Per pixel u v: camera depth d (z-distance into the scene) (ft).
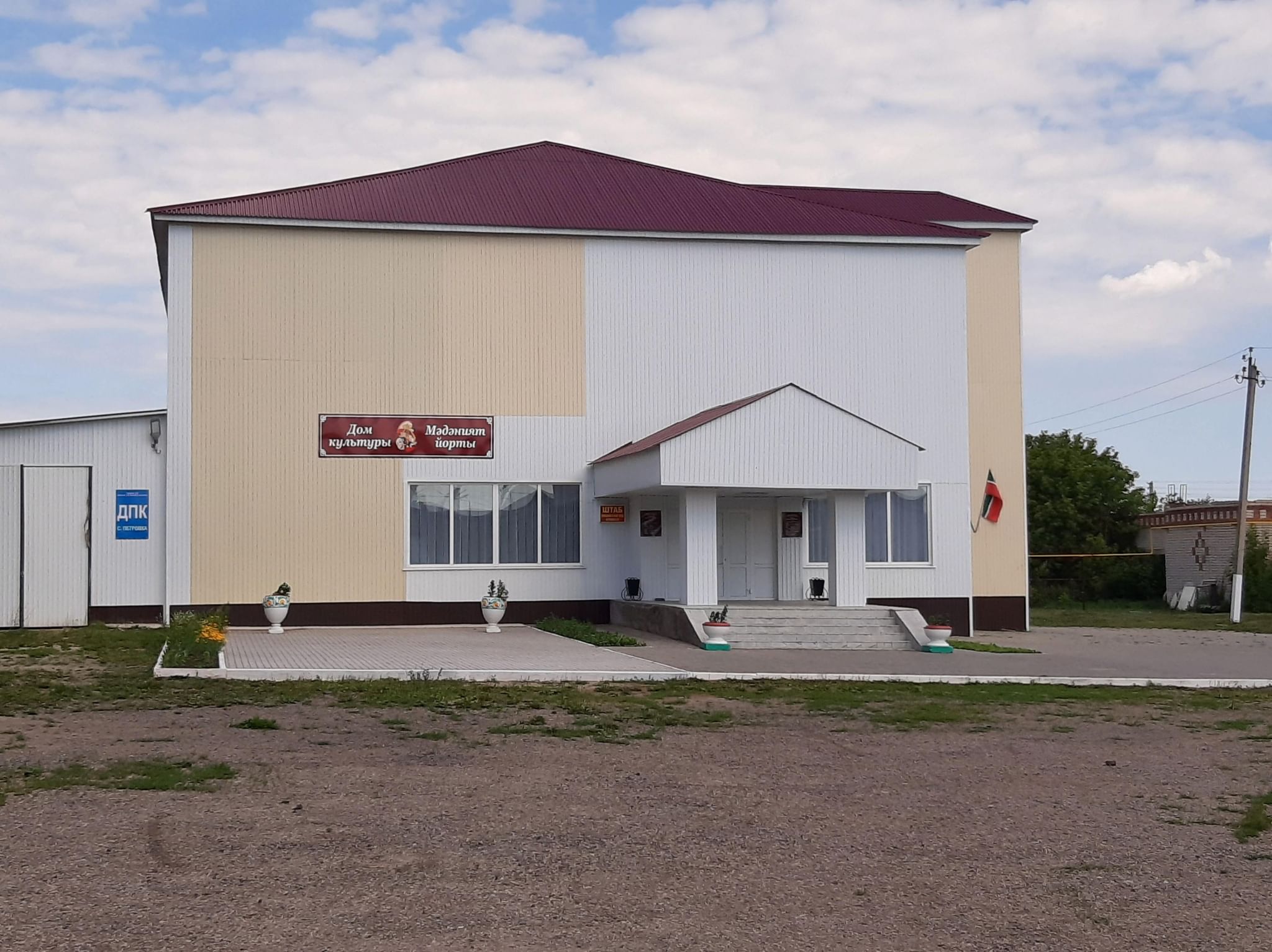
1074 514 199.52
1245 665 70.74
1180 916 22.38
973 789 34.06
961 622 93.97
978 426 99.86
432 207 89.25
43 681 52.85
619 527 89.76
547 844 26.50
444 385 87.35
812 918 21.81
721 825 28.78
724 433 77.05
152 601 84.64
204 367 83.61
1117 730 46.14
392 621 85.56
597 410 89.76
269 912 21.18
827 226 93.76
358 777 33.17
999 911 22.50
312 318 85.30
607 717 45.98
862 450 79.05
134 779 31.91
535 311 89.04
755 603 86.53
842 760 38.27
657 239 90.89
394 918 21.08
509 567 88.02
